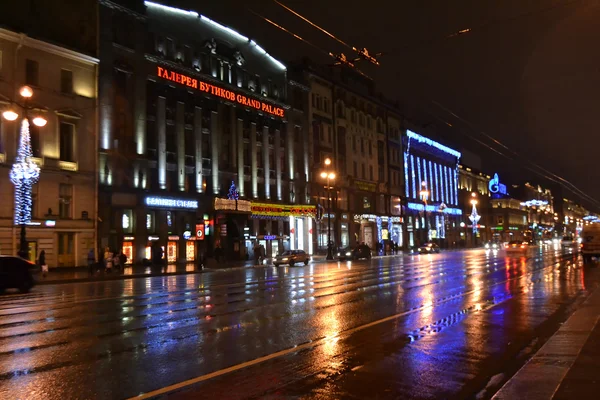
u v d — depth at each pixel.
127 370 7.32
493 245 101.00
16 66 31.66
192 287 20.97
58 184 33.50
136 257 38.19
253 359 7.95
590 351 7.71
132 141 38.56
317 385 6.54
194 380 6.80
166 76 41.34
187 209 42.47
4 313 13.42
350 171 66.06
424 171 88.00
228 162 47.66
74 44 35.38
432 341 9.16
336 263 42.06
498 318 11.59
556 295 15.71
